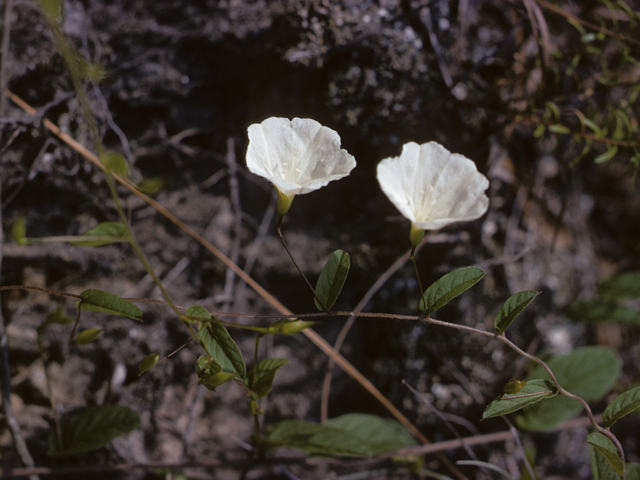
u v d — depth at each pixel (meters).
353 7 0.26
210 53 0.26
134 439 0.26
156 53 0.25
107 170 0.17
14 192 0.24
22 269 0.25
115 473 0.25
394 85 0.26
